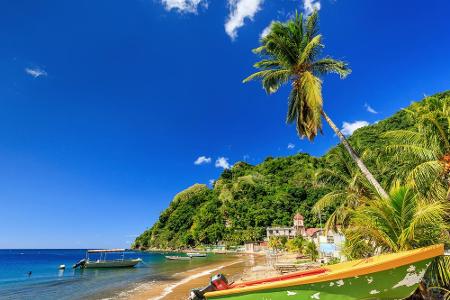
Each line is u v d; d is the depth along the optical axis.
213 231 126.50
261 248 103.06
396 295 7.61
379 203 9.46
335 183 19.62
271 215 117.12
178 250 139.12
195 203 159.25
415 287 7.48
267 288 8.12
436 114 12.34
